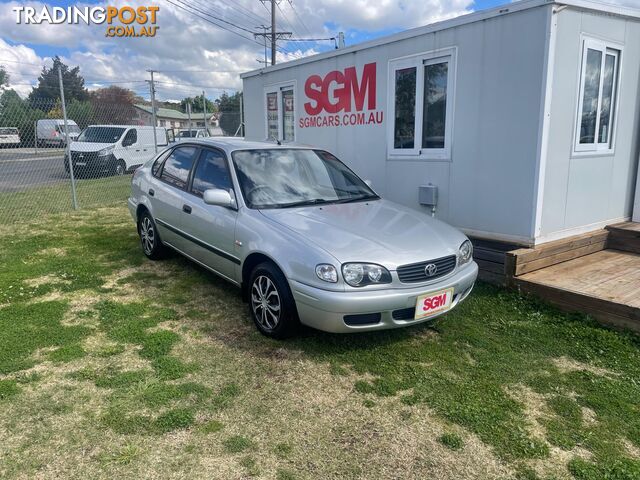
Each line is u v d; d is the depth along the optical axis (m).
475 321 4.37
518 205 5.38
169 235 5.55
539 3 4.87
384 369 3.53
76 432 2.79
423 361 3.66
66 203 11.02
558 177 5.39
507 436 2.80
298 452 2.66
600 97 5.71
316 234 3.76
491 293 4.97
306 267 3.53
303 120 8.16
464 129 5.78
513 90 5.24
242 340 3.96
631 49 5.94
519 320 4.39
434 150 6.19
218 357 3.67
